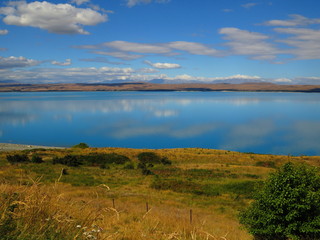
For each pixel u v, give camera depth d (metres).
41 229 3.36
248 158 57.88
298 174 10.80
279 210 10.27
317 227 10.25
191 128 135.12
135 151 64.25
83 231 3.68
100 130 129.62
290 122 156.25
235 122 158.38
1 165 43.31
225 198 28.55
